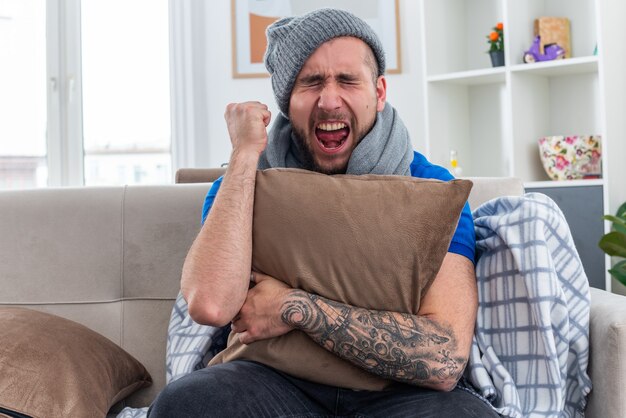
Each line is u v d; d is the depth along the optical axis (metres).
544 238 1.38
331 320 1.26
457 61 3.93
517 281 1.41
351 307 1.28
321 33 1.50
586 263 3.21
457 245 1.42
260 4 4.29
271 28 1.60
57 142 4.45
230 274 1.32
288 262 1.33
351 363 1.29
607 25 3.26
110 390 1.63
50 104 4.43
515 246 1.38
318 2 4.27
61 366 1.57
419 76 4.23
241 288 1.33
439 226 1.33
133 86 4.50
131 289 1.89
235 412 1.19
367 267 1.31
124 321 1.87
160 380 1.84
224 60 4.33
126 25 4.49
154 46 4.49
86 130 4.50
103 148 4.51
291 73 1.53
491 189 1.83
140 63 4.50
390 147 1.56
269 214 1.36
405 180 1.37
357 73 1.51
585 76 3.58
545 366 1.35
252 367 1.31
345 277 1.30
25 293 1.89
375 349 1.25
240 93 4.33
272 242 1.35
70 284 1.89
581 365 1.36
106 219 1.92
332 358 1.29
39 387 1.51
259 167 1.66
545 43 3.51
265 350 1.32
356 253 1.31
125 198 1.93
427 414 1.20
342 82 1.52
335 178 1.39
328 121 1.53
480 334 1.42
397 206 1.33
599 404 1.32
